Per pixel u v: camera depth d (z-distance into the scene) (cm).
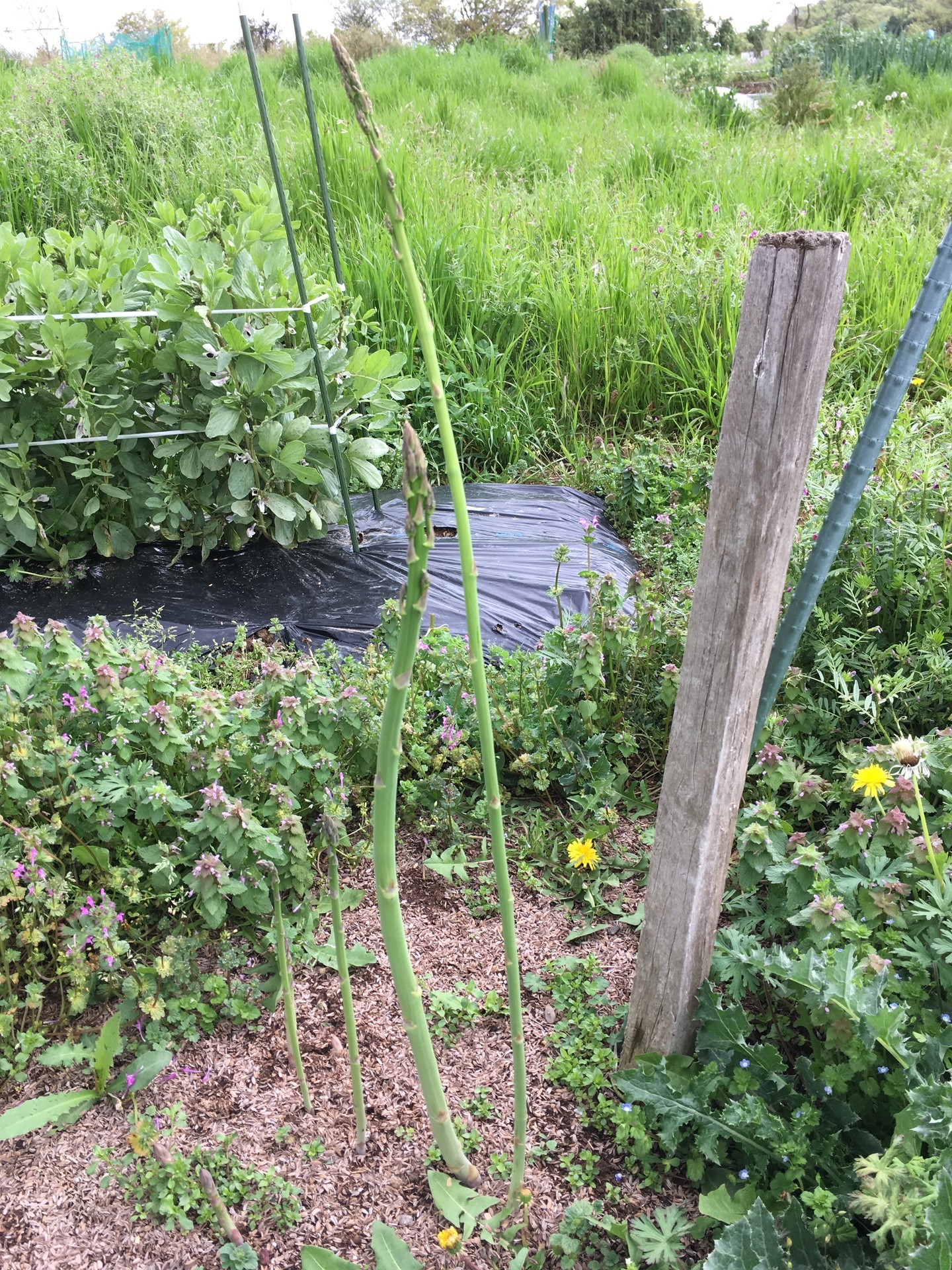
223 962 210
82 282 354
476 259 542
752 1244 138
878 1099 164
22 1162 175
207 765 221
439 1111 153
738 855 228
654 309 520
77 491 373
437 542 394
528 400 502
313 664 239
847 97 1094
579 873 239
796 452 138
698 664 152
